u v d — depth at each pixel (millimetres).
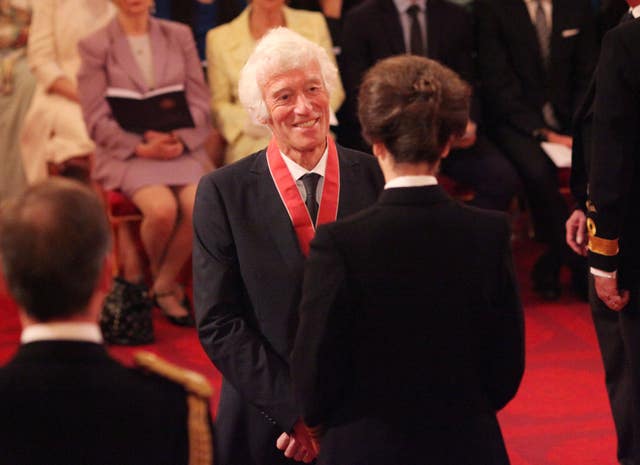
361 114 7117
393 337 6938
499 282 7137
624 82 10148
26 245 5383
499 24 21344
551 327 18844
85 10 22234
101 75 19703
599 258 10633
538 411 15070
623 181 10312
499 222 7227
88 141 21562
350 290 6895
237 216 8758
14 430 5348
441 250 6984
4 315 19656
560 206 20234
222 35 20531
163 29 20234
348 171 9070
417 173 7098
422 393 6961
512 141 21000
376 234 6965
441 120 6957
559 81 21312
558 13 21234
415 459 6898
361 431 6965
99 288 5652
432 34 20938
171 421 5633
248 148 19922
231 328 8570
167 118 19609
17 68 23203
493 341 7234
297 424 8227
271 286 8648
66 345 5500
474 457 6969
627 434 11570
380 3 21062
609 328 11531
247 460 9055
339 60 21641
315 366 6914
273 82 8812
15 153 23344
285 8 20750
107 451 5445
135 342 18219
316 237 7035
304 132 8758
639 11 10750
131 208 19609
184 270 21625
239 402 9094
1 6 23281
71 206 5496
